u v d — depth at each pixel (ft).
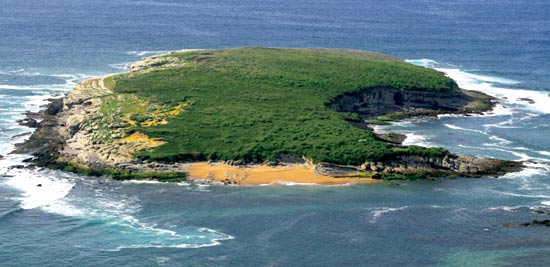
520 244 435.94
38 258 408.67
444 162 548.72
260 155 544.21
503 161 565.53
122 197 488.44
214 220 457.68
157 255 414.21
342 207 479.00
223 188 506.07
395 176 531.09
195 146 556.51
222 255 415.85
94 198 485.97
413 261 414.62
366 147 552.82
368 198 494.59
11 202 474.90
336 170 530.68
